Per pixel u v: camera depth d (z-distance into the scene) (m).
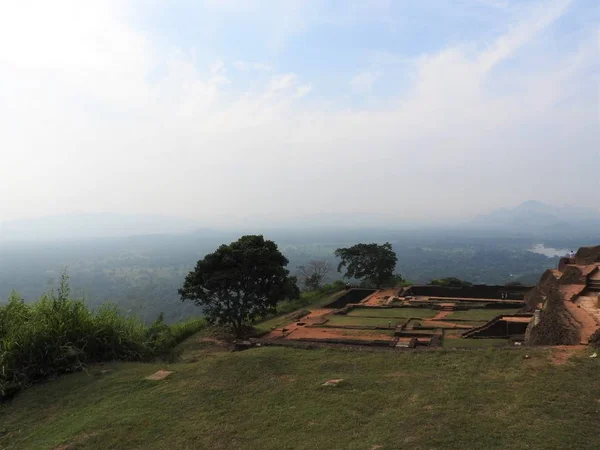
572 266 14.59
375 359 8.11
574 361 6.88
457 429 5.05
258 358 8.37
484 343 12.99
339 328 16.72
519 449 4.53
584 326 9.23
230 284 14.81
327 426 5.53
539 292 17.12
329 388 6.75
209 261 15.20
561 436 4.71
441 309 21.44
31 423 6.90
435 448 4.70
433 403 5.88
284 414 6.01
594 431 4.81
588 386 5.95
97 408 6.97
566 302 11.63
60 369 8.84
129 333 10.61
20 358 8.55
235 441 5.40
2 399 7.90
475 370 7.02
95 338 9.63
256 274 15.06
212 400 6.74
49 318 9.42
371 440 5.03
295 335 15.41
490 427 5.04
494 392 6.06
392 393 6.39
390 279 31.14
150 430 5.91
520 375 6.57
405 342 12.88
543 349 7.69
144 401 6.95
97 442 5.72
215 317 15.16
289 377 7.50
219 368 8.05
